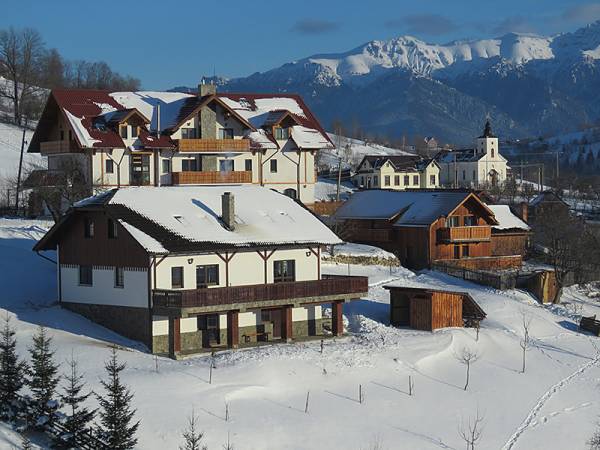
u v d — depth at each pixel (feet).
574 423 163.53
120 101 281.13
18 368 128.06
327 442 141.49
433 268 266.57
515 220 294.66
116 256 176.14
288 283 181.68
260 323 185.78
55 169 270.26
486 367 188.44
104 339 173.27
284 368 165.78
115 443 118.42
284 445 138.51
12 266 205.77
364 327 202.28
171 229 175.63
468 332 206.18
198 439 122.83
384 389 166.50
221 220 185.98
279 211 197.98
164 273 171.12
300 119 309.63
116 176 266.16
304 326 193.88
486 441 151.33
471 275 258.37
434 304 204.95
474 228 272.92
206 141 277.64
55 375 146.61
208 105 282.56
